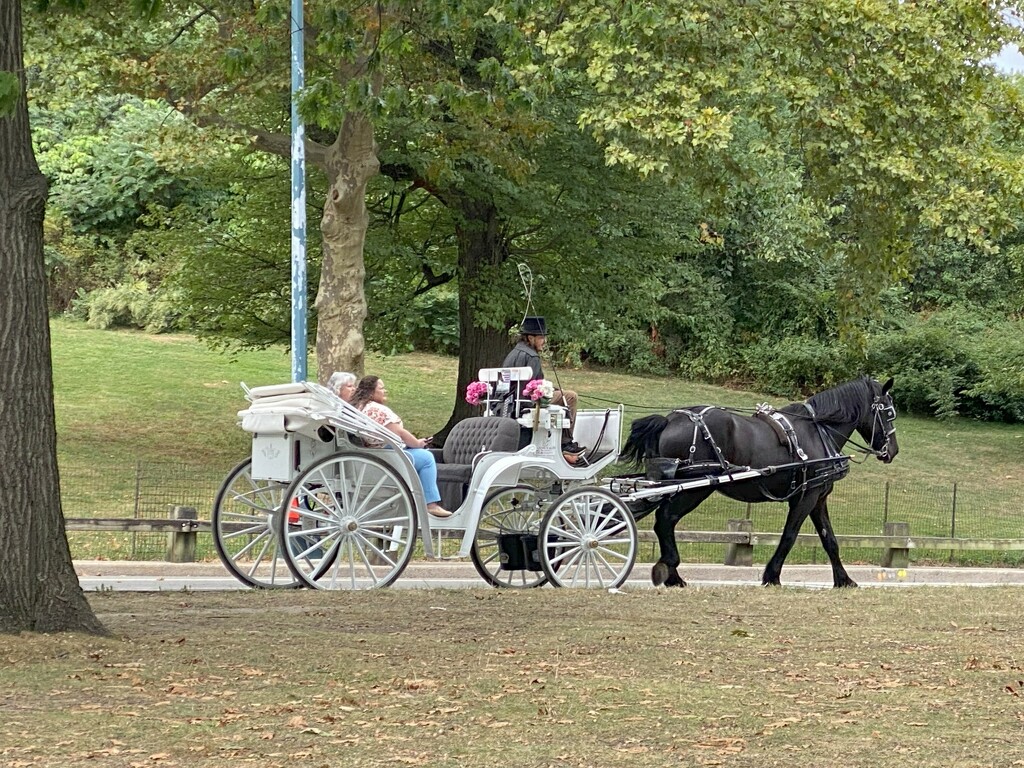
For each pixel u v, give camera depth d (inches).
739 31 831.7
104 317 1739.7
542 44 798.5
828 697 341.4
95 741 274.8
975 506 1206.3
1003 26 894.4
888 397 669.9
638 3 699.4
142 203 1750.7
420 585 606.9
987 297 1925.4
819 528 670.5
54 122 1750.7
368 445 545.0
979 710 328.8
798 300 1882.4
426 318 1822.1
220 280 1141.1
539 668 367.6
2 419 374.6
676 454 627.2
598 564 594.2
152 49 877.8
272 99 975.0
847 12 821.2
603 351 1900.8
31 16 815.7
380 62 631.2
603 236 1106.1
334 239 820.6
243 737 282.8
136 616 444.1
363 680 343.9
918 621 485.7
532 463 575.5
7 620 376.2
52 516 382.9
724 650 407.8
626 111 795.4
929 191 866.8
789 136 890.1
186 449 1141.7
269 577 648.4
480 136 854.5
